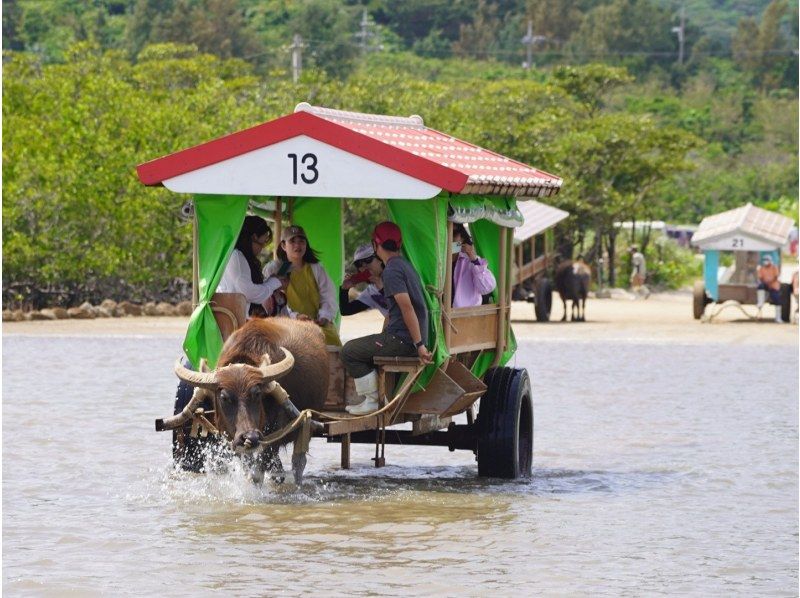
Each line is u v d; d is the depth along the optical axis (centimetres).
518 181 1539
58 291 4528
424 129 1716
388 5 18325
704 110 13062
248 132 1440
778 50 16588
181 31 13688
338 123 1436
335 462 1709
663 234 8625
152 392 2347
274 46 14425
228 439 1317
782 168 11188
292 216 1717
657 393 2491
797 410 2269
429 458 1752
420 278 1416
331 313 1555
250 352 1345
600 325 4328
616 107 12988
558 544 1252
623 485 1570
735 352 3359
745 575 1151
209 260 1479
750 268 4588
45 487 1482
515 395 1573
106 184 4378
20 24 13775
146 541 1230
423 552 1206
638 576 1139
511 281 1680
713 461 1747
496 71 13388
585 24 17488
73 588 1073
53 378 2552
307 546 1220
